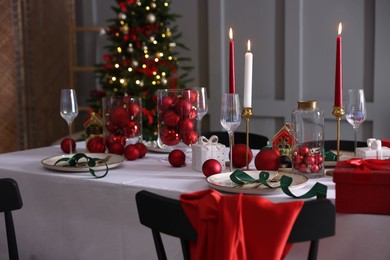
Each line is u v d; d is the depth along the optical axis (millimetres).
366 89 3549
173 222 1102
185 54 4109
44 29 4355
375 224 1232
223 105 1559
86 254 1597
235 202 1037
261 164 1603
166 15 3701
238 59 3916
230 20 3912
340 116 1588
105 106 1978
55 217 1638
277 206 1035
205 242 1063
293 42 3705
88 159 1757
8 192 1364
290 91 3752
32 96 4246
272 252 1028
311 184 1438
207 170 1526
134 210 1472
